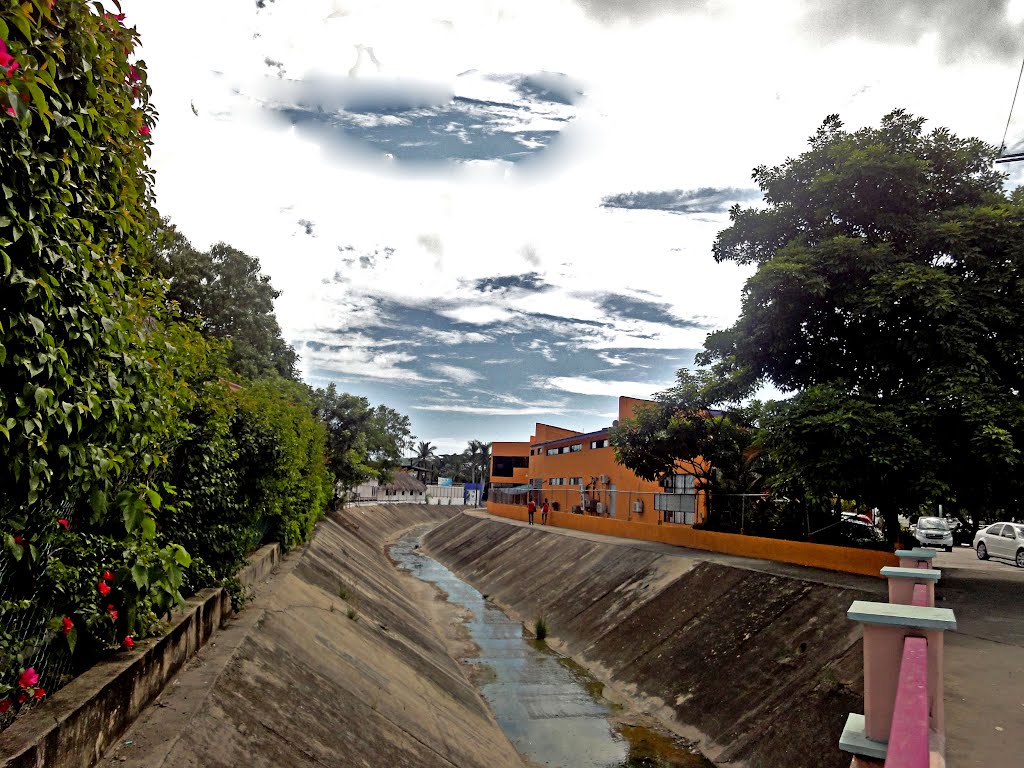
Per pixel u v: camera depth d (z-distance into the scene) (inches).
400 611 695.7
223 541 341.4
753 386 587.8
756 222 567.5
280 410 478.0
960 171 504.4
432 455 4704.7
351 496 1877.5
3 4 119.6
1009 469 412.5
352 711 311.0
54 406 140.2
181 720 212.2
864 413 443.2
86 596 189.8
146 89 188.2
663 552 756.6
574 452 1596.9
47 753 153.4
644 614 616.7
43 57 135.7
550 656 645.9
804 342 534.6
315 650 361.4
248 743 224.8
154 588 218.8
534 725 458.0
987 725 209.3
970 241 465.1
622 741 427.2
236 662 278.2
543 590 882.1
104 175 167.2
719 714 416.8
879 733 114.4
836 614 424.8
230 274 1230.3
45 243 133.6
